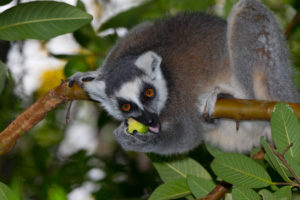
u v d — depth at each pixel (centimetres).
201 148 807
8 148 523
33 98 1048
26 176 1043
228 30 693
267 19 674
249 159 440
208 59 675
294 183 416
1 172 1041
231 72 682
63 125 1217
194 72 670
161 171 602
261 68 663
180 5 877
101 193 921
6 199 394
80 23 465
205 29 695
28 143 1128
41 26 465
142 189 952
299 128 427
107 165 984
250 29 676
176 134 664
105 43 850
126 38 749
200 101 655
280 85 663
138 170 998
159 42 700
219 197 508
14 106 951
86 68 823
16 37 466
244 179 436
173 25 712
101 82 665
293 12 1116
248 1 691
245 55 672
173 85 669
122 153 1201
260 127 689
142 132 646
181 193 544
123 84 657
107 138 1327
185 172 597
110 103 683
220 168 439
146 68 659
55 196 389
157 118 652
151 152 680
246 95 673
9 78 870
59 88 552
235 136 714
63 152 1275
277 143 430
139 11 884
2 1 502
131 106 654
